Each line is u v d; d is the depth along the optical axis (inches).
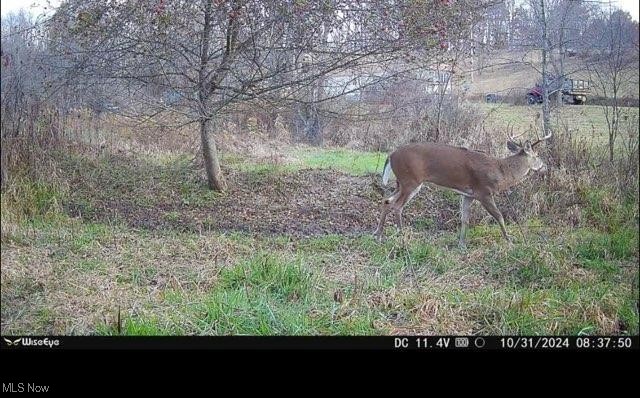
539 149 165.3
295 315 96.6
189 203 174.6
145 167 182.2
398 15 163.9
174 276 110.2
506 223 170.7
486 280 124.0
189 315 94.6
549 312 101.9
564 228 144.0
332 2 161.8
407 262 133.6
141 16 163.9
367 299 105.1
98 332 85.9
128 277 109.3
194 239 134.2
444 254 140.1
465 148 171.9
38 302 94.7
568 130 161.5
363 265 131.0
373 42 169.5
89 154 165.6
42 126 141.4
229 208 173.6
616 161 141.7
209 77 186.7
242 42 175.3
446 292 112.0
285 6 163.2
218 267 115.3
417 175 171.9
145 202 165.6
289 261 116.8
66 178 149.2
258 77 188.7
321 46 173.2
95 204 152.6
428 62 179.0
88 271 109.8
